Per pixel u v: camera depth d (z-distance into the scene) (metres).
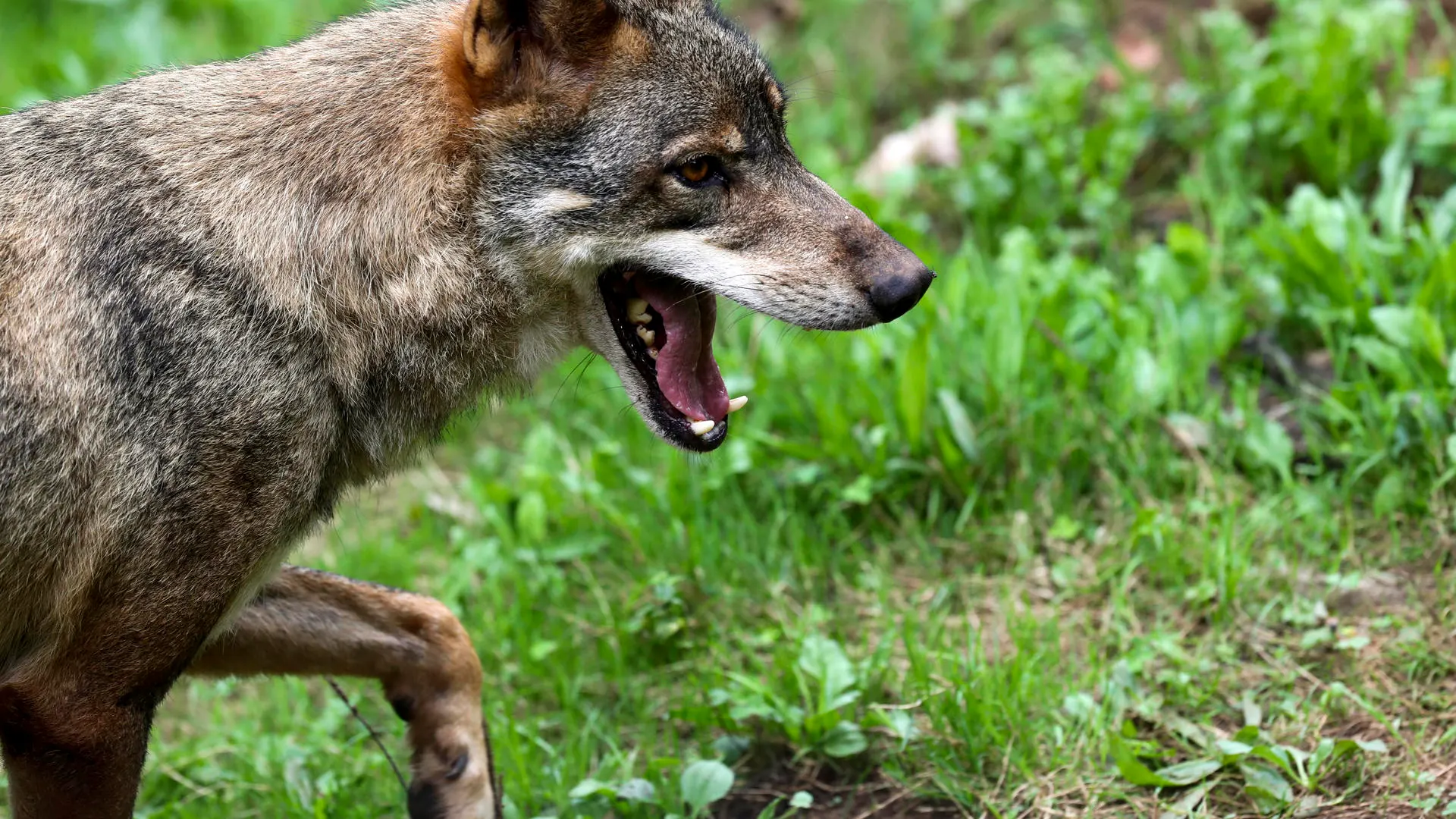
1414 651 8.01
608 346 7.74
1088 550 9.45
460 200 7.22
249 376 6.62
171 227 6.70
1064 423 9.99
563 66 7.19
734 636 9.15
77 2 16.70
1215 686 8.10
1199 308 10.38
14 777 6.70
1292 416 9.89
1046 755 7.91
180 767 9.15
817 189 7.67
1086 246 12.06
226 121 7.02
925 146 13.29
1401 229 10.59
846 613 9.28
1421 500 8.92
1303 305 10.34
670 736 8.61
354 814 8.25
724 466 10.23
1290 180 11.93
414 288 7.10
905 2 15.60
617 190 7.26
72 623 6.56
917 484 10.05
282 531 6.81
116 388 6.48
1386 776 7.33
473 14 6.99
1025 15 15.09
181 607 6.59
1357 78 11.79
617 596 9.75
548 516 10.40
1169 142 12.75
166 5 16.67
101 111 7.01
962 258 10.94
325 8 16.50
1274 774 7.38
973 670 8.33
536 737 8.62
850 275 7.46
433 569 10.55
